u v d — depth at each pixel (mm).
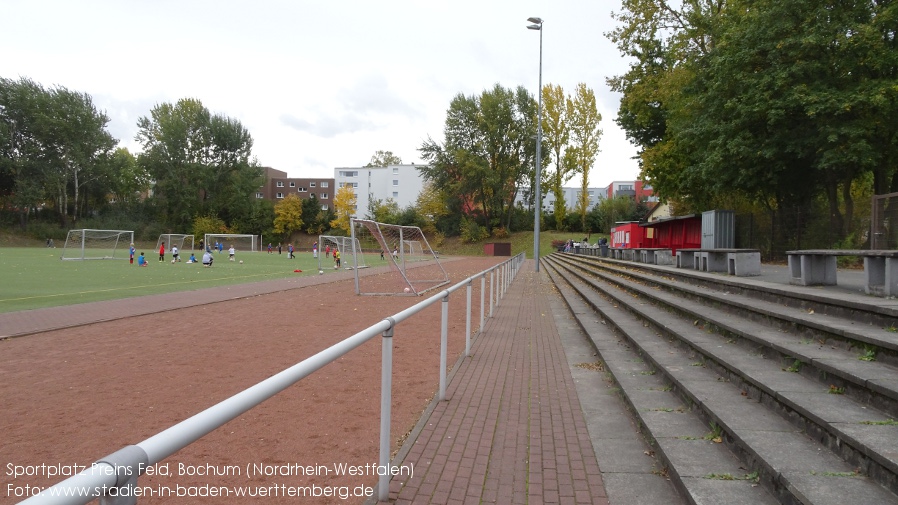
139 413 5289
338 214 86688
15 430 4789
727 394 4688
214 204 80062
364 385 6344
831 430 3297
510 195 72688
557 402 5727
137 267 32969
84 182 72375
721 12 23344
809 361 4449
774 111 17281
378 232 18875
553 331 10656
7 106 65500
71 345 8922
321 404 5562
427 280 25281
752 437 3590
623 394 5676
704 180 22922
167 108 79250
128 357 7984
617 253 28609
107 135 74750
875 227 14336
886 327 4816
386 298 17047
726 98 20047
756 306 6727
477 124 66625
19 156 66625
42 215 71562
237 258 52344
